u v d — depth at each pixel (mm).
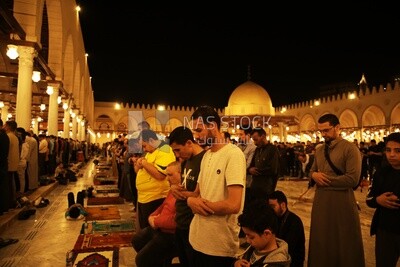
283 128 32594
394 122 30656
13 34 9812
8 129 7285
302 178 16812
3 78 18984
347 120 36625
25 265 4641
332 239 3639
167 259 3617
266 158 5195
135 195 6230
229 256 2496
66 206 8531
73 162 21500
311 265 3729
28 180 9250
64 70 19016
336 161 3715
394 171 3275
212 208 2385
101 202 8812
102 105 47375
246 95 42281
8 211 7164
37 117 28891
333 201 3678
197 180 2822
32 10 9938
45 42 16094
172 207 3295
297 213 8086
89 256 4363
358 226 3656
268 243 2217
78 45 22984
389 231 3230
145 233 3764
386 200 3182
